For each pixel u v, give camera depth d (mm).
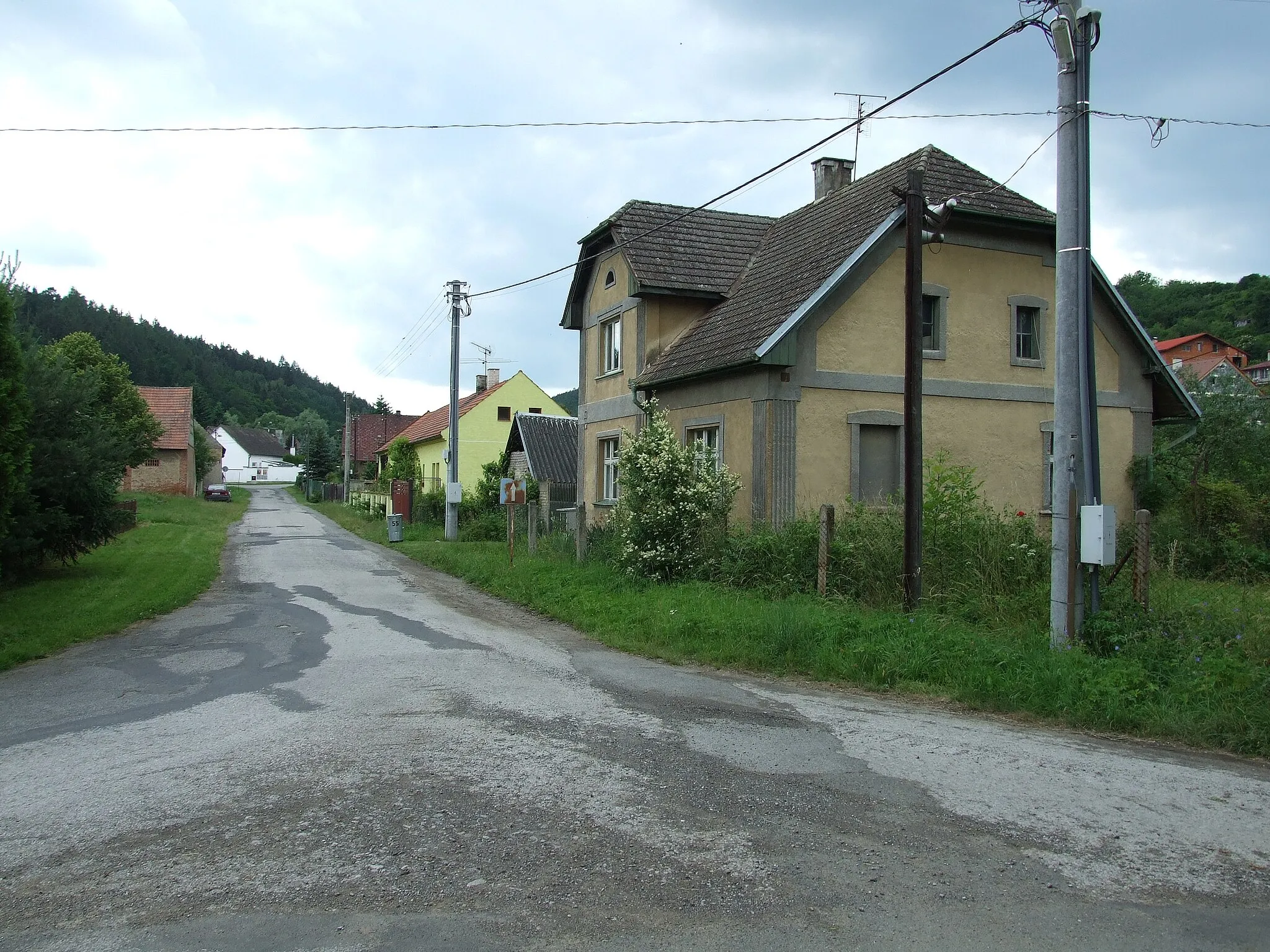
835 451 15234
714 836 4535
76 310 106438
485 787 5223
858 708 7238
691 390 16984
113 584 14914
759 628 9320
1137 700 6922
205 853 4344
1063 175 8539
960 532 11148
